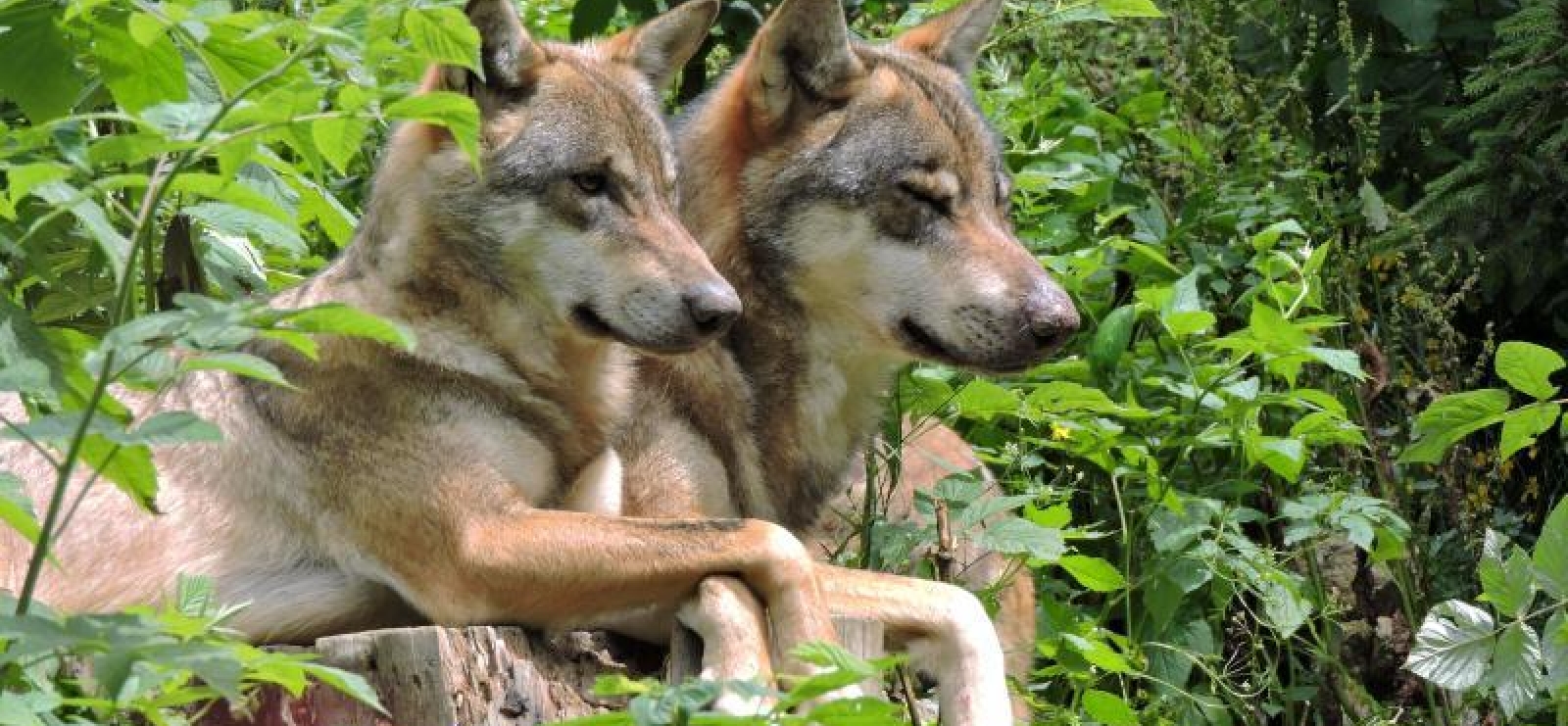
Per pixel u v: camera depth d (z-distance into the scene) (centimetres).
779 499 1060
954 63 1127
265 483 897
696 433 1009
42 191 668
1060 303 1016
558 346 934
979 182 1053
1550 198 1452
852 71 1042
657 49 1004
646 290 910
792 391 1050
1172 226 1414
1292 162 1473
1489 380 1562
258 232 825
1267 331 1140
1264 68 1627
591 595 877
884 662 622
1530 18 1427
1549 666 961
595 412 955
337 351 894
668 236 933
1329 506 1176
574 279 921
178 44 852
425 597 887
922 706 947
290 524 896
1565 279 1548
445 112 638
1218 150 1481
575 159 922
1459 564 1341
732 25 1258
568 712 850
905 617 911
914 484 1195
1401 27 1496
